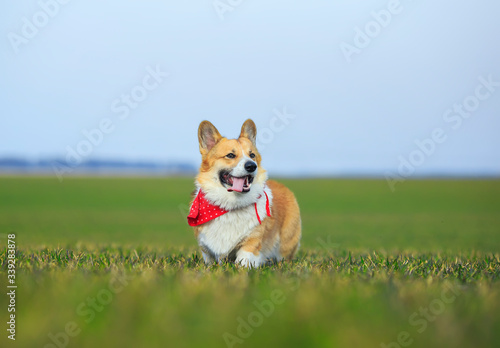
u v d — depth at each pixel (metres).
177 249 11.12
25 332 3.82
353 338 3.71
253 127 7.96
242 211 7.38
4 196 50.69
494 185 73.31
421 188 66.50
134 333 3.82
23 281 5.20
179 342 3.69
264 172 7.71
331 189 63.38
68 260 7.51
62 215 32.19
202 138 7.68
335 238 19.78
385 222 28.38
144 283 5.11
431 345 3.63
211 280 5.43
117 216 32.41
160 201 46.69
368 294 4.70
